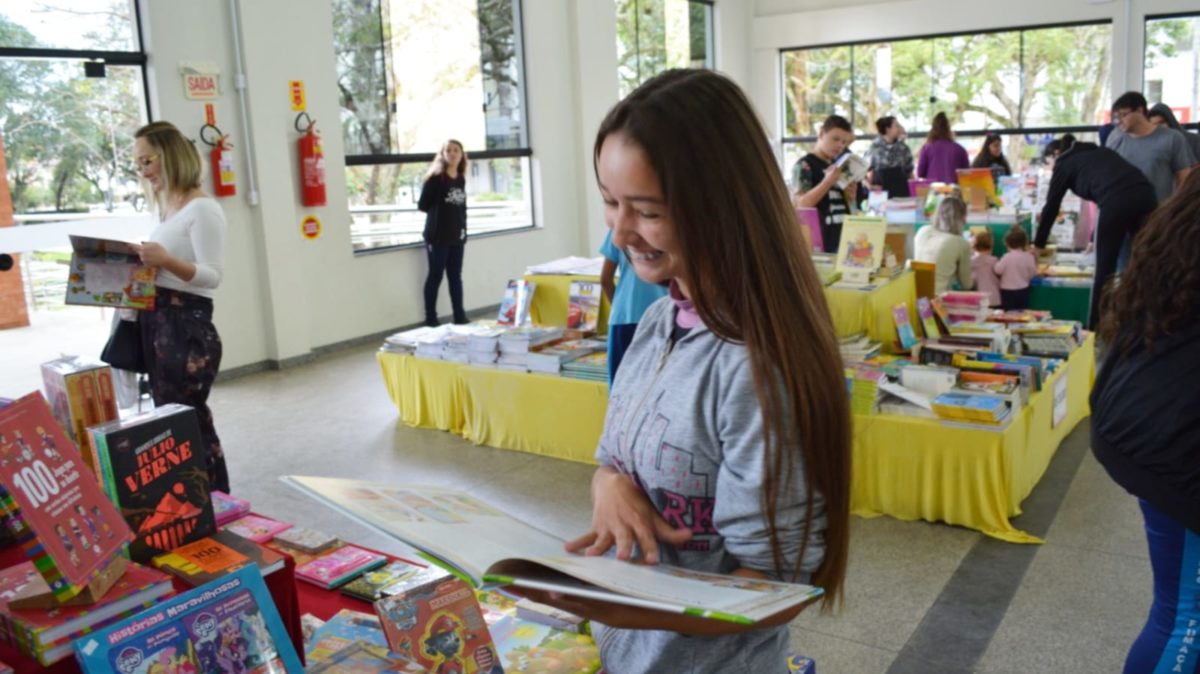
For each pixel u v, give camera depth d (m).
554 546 1.08
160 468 1.26
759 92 13.18
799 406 0.92
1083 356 4.74
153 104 5.96
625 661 1.18
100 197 5.87
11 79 5.35
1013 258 6.14
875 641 2.73
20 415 1.05
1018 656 2.62
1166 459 1.61
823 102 12.91
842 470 0.97
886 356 4.18
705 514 1.03
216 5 6.24
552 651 1.56
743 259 0.92
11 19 5.34
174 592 1.18
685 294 1.04
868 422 3.60
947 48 11.93
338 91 7.20
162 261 3.30
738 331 0.95
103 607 1.06
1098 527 3.46
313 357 7.02
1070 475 4.01
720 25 12.36
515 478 4.27
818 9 12.57
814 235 5.00
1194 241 1.54
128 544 1.20
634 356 1.17
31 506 1.00
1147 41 10.79
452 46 8.31
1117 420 1.68
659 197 0.91
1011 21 11.38
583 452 4.43
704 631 0.95
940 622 2.83
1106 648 2.64
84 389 1.40
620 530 1.05
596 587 0.87
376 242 7.80
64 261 5.90
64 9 5.54
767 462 0.93
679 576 0.95
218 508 1.69
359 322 7.52
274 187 6.62
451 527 1.06
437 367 4.94
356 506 1.06
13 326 5.77
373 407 5.57
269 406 5.66
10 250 5.11
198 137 6.17
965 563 3.22
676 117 0.91
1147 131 6.12
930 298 4.59
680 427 1.01
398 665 1.27
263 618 1.15
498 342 4.66
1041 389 3.89
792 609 0.88
